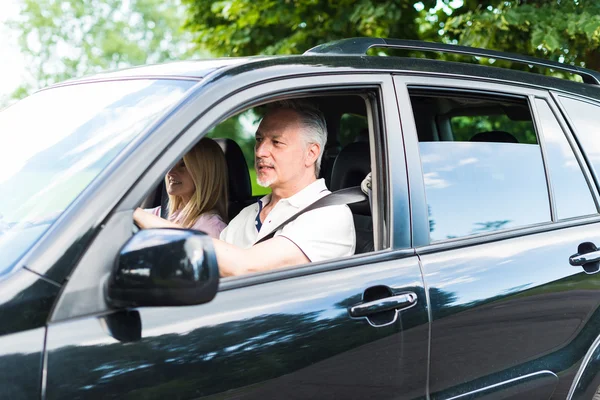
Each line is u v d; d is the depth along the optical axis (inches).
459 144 100.3
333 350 79.2
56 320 63.8
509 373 96.1
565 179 110.1
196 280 63.1
